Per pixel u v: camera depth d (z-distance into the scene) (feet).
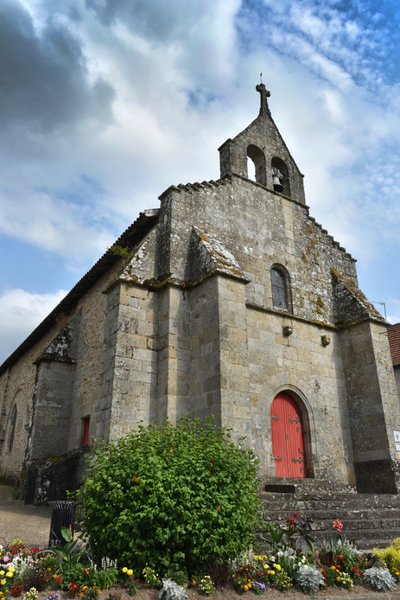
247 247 42.73
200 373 33.01
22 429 64.03
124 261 40.63
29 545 23.02
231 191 43.91
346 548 21.76
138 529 17.72
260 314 40.42
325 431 41.04
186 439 21.70
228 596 17.43
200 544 17.98
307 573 19.07
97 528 18.44
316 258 48.73
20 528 28.27
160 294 36.19
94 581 16.31
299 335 42.60
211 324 33.24
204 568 18.37
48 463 39.50
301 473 38.68
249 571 18.60
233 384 31.68
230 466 20.36
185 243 38.17
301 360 41.81
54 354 48.65
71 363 49.32
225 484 19.63
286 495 29.32
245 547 19.47
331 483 36.17
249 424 31.42
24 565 16.92
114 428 30.76
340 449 41.45
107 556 18.26
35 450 44.88
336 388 43.55
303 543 21.30
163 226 38.78
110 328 34.19
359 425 42.42
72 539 19.67
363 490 40.52
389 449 39.81
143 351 33.91
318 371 42.75
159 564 17.70
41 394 46.91
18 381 72.49
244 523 19.07
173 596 15.96
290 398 40.88
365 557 22.00
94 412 42.34
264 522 22.93
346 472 41.04
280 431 38.91
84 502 19.66
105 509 18.67
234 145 46.91
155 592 16.62
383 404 41.27
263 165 49.47
